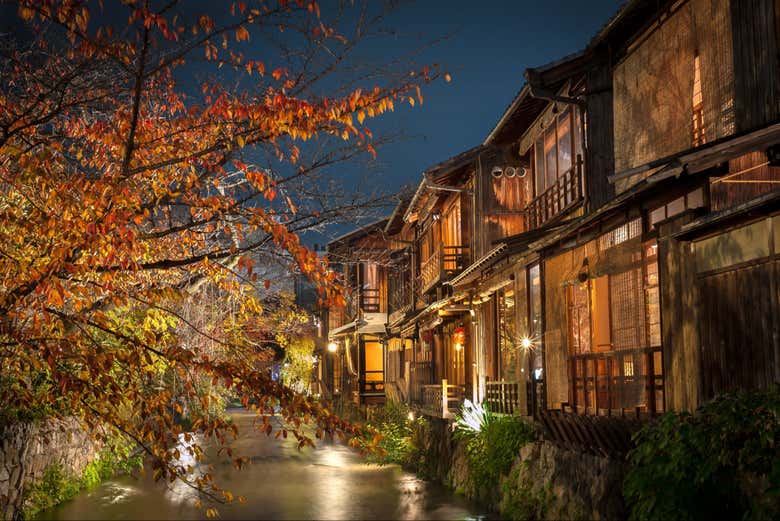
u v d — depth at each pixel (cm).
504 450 1728
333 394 5319
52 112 993
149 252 1276
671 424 973
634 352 1230
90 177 1148
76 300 1069
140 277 1303
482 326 2425
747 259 968
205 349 2103
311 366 5931
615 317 1345
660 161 1057
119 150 1123
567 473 1403
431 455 2450
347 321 4956
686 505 920
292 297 3491
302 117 992
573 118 1897
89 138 1102
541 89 1800
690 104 1427
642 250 1252
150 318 1366
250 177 1041
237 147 1056
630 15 1587
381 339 4469
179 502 1889
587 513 1257
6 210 1127
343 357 5138
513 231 2506
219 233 1277
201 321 2158
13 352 1093
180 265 1103
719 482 909
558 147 2045
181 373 1203
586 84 1803
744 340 966
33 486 1708
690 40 1422
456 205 2920
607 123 1777
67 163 1183
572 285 1548
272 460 2908
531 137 2302
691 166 1117
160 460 1083
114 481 2203
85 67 1000
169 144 1127
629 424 1192
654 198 1251
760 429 838
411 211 3294
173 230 1084
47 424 1794
